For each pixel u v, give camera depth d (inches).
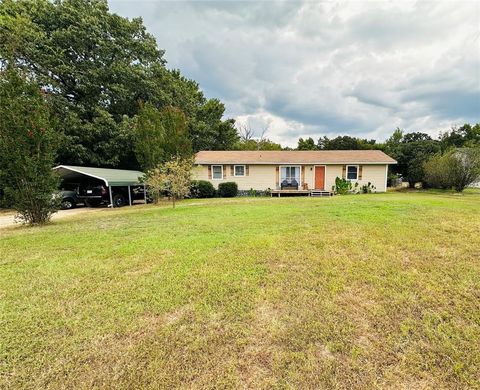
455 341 80.8
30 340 82.3
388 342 80.7
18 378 68.4
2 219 387.9
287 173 685.3
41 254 164.9
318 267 133.4
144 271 133.6
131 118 738.8
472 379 67.7
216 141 1163.3
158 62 868.6
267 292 109.7
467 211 268.7
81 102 698.2
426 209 283.3
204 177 677.3
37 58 600.1
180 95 916.6
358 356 75.2
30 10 621.9
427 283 115.3
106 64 727.1
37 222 295.6
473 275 122.0
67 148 612.1
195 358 74.8
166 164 447.2
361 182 679.7
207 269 133.2
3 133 268.2
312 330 86.1
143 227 242.2
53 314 96.3
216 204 441.1
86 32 665.0
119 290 113.4
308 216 262.4
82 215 388.2
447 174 642.8
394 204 331.6
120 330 86.8
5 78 306.7
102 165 711.1
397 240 171.9
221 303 102.3
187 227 232.7
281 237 186.1
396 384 66.3
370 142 1375.5
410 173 808.9
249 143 1424.7
